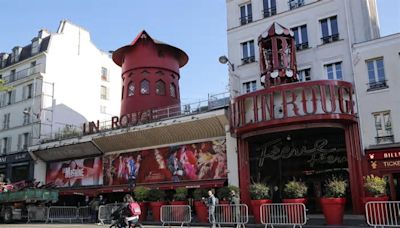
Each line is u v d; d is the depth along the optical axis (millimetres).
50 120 29844
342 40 17688
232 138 19312
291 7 19547
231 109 17859
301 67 18609
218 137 20078
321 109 15484
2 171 30875
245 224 14680
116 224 13156
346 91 16062
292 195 14094
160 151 22219
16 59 33281
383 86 16297
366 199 12867
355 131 16359
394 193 15406
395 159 15477
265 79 17344
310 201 17438
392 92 16062
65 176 26984
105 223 18406
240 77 20297
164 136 21766
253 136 17859
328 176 17062
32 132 29328
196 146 20797
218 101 20359
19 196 20719
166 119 21172
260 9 20469
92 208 20703
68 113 31391
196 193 16828
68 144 26031
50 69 30719
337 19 18062
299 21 19062
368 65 16875
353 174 16094
